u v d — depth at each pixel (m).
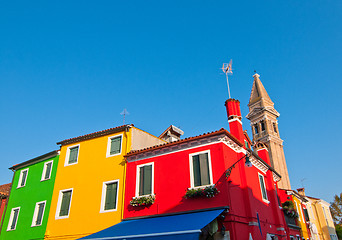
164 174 16.31
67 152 21.45
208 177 14.90
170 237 11.32
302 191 42.22
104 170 18.91
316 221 36.66
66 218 18.70
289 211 22.73
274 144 70.44
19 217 21.88
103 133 20.19
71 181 19.95
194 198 14.66
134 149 19.11
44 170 22.33
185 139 16.03
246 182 16.03
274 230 18.59
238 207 14.66
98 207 17.81
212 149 15.31
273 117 75.50
